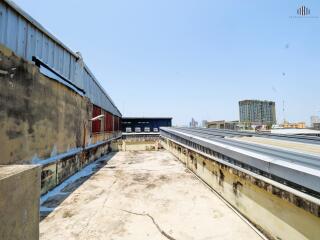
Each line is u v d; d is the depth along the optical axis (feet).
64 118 17.28
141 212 10.82
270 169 7.90
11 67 10.30
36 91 12.69
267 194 8.24
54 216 10.32
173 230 8.88
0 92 9.47
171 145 37.32
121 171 21.63
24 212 4.50
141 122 76.13
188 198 13.04
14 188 4.09
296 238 6.65
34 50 12.91
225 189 12.36
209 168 15.56
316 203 5.68
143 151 41.52
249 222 9.50
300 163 7.32
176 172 21.12
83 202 12.31
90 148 26.58
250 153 9.75
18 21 11.19
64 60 17.87
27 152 11.62
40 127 13.15
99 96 32.45
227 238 8.22
